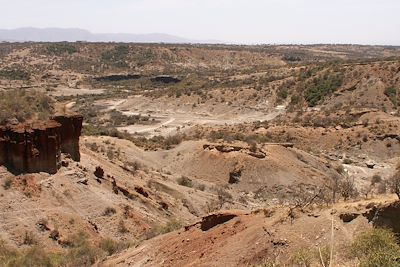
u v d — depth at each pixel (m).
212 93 159.12
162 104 160.88
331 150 98.88
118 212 40.72
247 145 78.00
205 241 26.00
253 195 65.75
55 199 38.94
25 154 40.03
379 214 20.91
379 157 94.75
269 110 145.38
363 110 117.69
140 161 73.81
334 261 19.48
